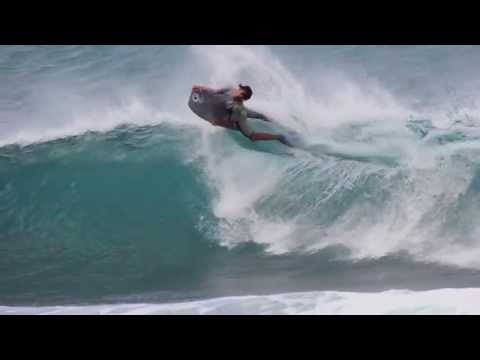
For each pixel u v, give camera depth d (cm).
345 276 973
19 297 949
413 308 820
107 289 972
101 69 1560
